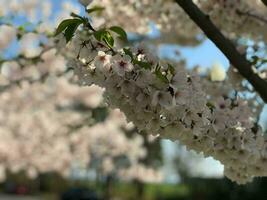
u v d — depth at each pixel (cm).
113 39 233
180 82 225
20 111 1289
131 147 1530
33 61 503
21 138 1362
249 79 298
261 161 283
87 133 1412
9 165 1406
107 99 246
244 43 426
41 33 438
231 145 263
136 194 2898
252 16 398
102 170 1742
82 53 235
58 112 1356
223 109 265
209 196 2261
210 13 405
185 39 688
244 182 302
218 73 433
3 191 3772
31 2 839
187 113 235
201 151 261
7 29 440
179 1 288
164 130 247
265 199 1948
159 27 520
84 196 2566
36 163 1422
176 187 2988
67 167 1462
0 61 503
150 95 226
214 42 294
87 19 233
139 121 242
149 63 226
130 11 505
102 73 231
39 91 1128
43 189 3553
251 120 269
